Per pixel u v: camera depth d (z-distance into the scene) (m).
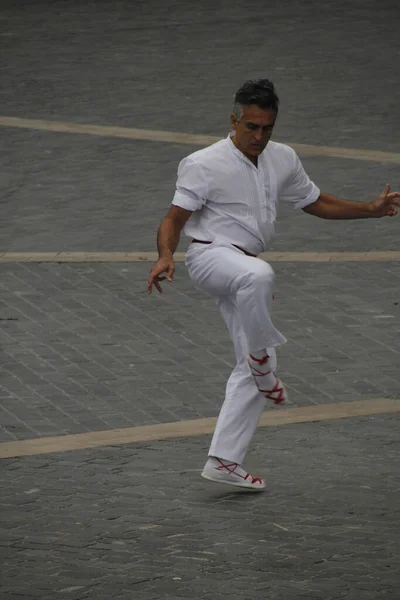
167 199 34.75
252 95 17.53
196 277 18.20
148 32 53.06
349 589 15.59
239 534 17.33
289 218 33.44
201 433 21.34
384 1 59.16
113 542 17.03
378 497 18.70
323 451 20.58
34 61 48.59
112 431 21.36
